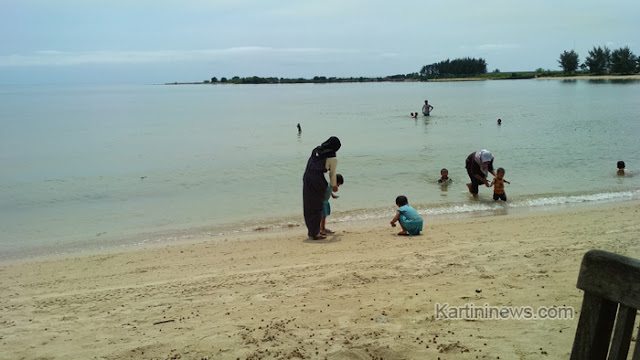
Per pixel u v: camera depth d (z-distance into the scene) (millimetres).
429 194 14320
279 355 4441
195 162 21859
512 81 186625
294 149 25438
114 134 34844
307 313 5445
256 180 17469
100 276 7910
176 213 13078
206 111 61406
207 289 6676
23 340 5199
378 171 18250
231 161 21891
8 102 101438
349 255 8250
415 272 6766
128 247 10156
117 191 16141
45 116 55094
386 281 6426
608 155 20125
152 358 4559
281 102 81875
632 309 2551
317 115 49656
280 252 8836
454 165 19141
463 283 6148
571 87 98500
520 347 4352
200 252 9211
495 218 11156
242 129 37094
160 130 37469
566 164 18516
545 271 6430
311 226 9719
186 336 5016
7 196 15609
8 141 31031
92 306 6270
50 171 20203
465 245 8383
